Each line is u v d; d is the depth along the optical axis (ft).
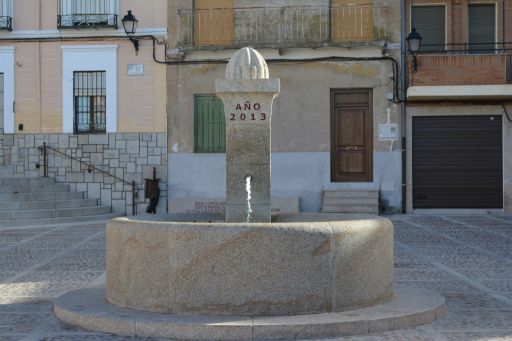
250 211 27.14
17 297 28.37
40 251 42.96
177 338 20.97
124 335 21.58
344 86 68.80
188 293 22.09
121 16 70.44
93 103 71.00
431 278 32.14
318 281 22.06
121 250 23.70
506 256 39.42
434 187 69.10
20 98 71.05
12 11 71.05
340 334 21.02
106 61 70.54
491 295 27.99
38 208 64.54
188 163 69.87
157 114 70.13
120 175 70.28
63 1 70.49
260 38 69.31
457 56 65.92
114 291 24.23
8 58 71.10
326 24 68.85
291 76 69.10
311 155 69.05
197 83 69.82
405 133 68.59
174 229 22.26
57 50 70.85
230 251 21.81
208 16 69.92
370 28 69.00
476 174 68.95
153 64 70.23
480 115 68.69
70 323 23.25
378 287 23.75
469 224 58.08
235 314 21.80
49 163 70.85
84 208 66.44
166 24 70.13
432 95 65.72
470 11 69.62
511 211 68.59
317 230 22.06
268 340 20.58
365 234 23.04
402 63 68.44
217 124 69.97
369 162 69.10
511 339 20.92
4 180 67.72
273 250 21.76
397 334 21.38
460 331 21.86
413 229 54.29
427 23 69.36
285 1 69.21
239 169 27.20
